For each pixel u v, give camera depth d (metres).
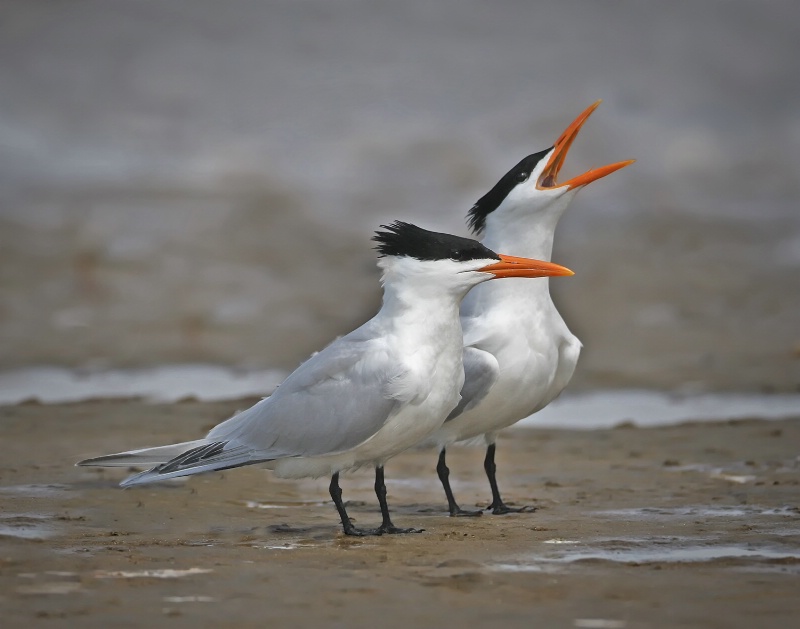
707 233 27.14
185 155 35.28
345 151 35.72
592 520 9.58
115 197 29.50
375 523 9.62
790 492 10.60
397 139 36.28
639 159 35.44
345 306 21.12
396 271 9.18
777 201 31.42
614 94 40.50
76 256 23.81
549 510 10.08
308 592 7.30
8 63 40.91
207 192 30.28
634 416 14.65
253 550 8.48
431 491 11.06
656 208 29.92
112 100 39.31
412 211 29.61
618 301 21.48
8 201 28.72
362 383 9.03
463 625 6.66
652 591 7.31
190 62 42.16
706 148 36.44
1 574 7.70
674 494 10.62
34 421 13.38
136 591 7.32
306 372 9.23
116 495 10.33
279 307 20.92
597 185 32.44
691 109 39.88
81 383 15.91
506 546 8.59
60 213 27.56
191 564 8.02
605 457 12.41
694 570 7.84
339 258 24.66
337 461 9.20
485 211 10.99
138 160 34.34
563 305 21.22
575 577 7.66
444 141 36.00
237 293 21.77
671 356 17.78
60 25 44.06
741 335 19.20
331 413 9.04
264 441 9.19
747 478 11.27
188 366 17.00
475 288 10.59
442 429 10.20
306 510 10.06
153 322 19.66
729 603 7.06
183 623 6.68
